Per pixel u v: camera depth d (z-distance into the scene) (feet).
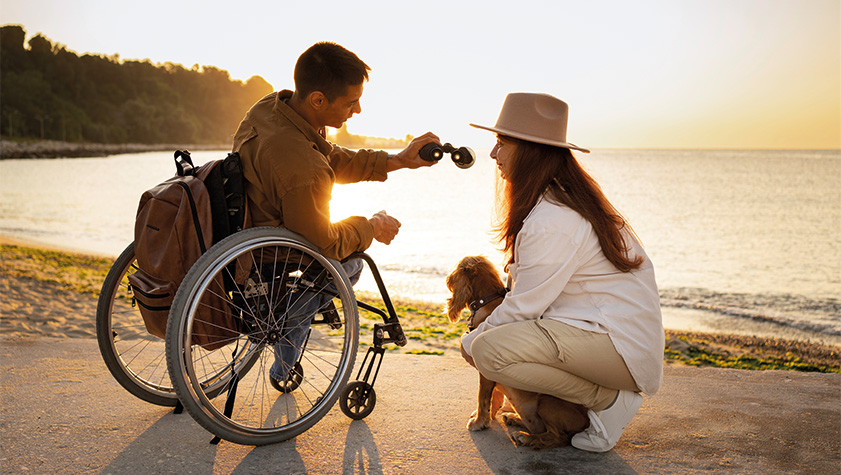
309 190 7.54
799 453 7.99
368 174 9.84
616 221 7.66
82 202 143.13
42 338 12.80
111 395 9.53
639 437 8.50
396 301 35.83
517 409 8.21
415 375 11.27
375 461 7.59
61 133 573.33
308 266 8.34
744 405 9.80
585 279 7.61
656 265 71.82
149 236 7.57
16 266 38.58
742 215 141.59
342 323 9.54
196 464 7.36
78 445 7.75
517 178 7.80
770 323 40.70
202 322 7.52
